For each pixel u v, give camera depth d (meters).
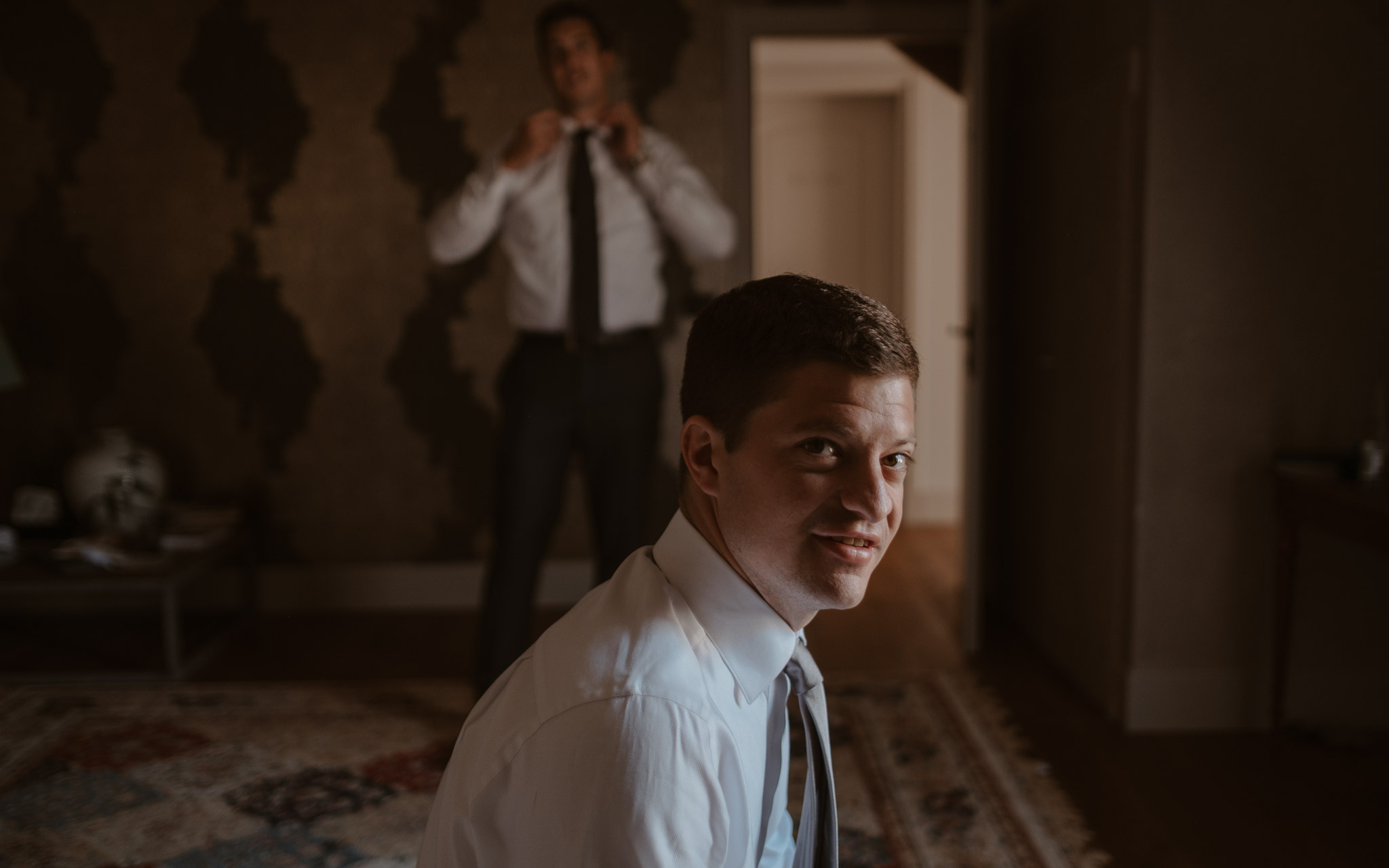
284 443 4.07
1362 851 2.23
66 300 3.96
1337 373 2.78
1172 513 2.83
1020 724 2.91
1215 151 2.70
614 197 2.88
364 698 3.13
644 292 2.95
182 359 4.01
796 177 5.64
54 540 3.69
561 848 0.62
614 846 0.60
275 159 3.93
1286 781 2.57
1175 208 2.72
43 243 3.93
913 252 5.48
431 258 3.99
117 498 3.65
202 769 2.62
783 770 0.85
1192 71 2.68
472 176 2.80
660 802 0.61
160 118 3.89
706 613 0.73
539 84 3.90
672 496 4.09
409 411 4.07
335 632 3.84
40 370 3.98
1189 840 2.27
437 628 3.88
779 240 5.67
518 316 2.92
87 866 2.14
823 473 0.67
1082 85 3.14
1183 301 2.75
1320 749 2.76
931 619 3.93
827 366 0.66
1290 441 2.79
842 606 0.70
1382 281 2.75
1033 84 3.62
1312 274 2.75
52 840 2.25
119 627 3.90
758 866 0.84
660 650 0.67
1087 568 3.14
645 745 0.62
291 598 4.12
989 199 4.10
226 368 4.02
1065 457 3.33
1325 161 2.71
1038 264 3.58
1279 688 2.74
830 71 5.43
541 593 4.14
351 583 4.12
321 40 3.88
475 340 4.03
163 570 3.32
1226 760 2.69
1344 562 2.87
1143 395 2.79
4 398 3.99
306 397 4.05
